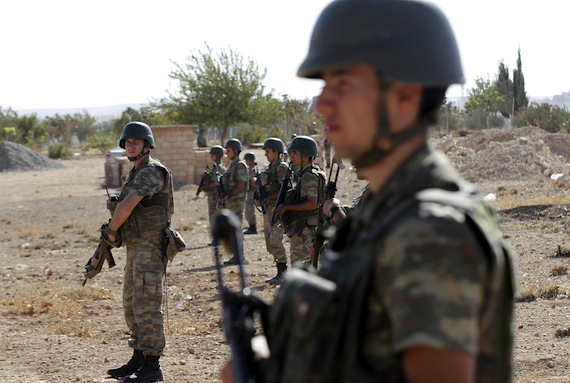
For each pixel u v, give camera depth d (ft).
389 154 6.01
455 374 5.22
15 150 165.37
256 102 165.89
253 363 6.44
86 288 40.11
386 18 5.98
